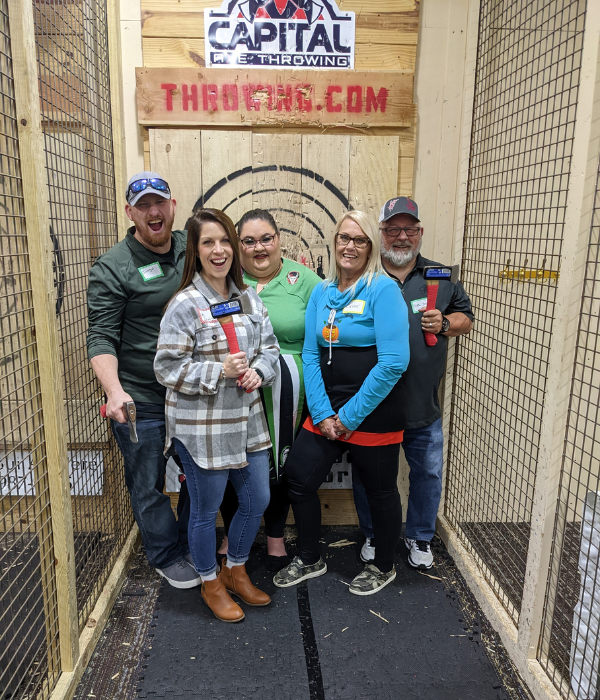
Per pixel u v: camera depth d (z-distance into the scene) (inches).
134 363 76.0
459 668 67.6
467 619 77.0
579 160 56.1
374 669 67.0
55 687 60.9
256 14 88.9
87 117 80.6
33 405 58.3
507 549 93.0
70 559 62.9
